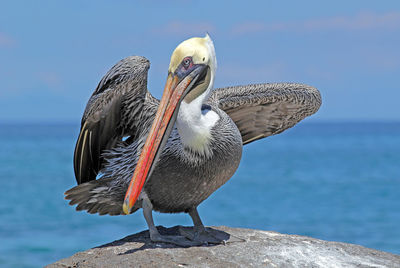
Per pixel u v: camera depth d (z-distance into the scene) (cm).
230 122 532
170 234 565
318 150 8412
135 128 571
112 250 519
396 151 7825
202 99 501
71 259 513
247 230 585
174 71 500
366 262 512
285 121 671
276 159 6444
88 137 563
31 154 7125
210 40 514
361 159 6291
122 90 534
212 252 508
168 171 511
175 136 512
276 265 489
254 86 640
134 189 467
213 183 519
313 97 652
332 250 536
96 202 564
